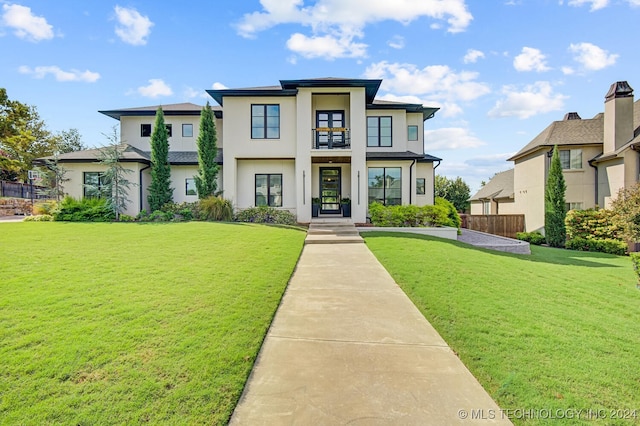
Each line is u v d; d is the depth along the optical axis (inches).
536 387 122.3
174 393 114.7
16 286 225.1
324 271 295.1
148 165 713.0
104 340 151.0
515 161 960.3
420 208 573.6
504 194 1080.2
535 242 778.2
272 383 121.3
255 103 673.0
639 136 673.6
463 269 303.3
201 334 159.3
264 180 702.5
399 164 692.7
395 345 153.6
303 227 588.1
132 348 144.3
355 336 163.2
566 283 287.7
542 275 312.7
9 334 155.5
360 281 263.3
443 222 569.3
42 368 128.4
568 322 189.8
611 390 122.3
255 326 170.6
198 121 790.5
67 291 217.0
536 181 837.8
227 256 330.3
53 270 267.4
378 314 192.9
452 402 110.8
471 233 740.7
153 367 130.2
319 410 105.7
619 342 164.7
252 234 462.3
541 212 812.0
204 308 192.4
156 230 487.8
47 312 181.9
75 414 104.3
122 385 118.7
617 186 692.7
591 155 765.3
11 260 297.3
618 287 287.4
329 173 732.0
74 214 606.2
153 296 210.7
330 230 525.7
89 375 124.6
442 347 152.3
